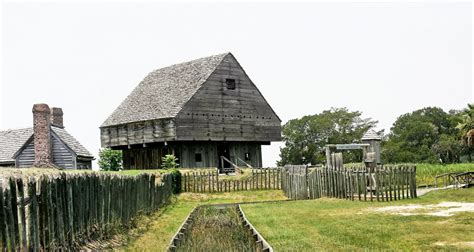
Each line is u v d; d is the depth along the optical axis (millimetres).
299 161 113500
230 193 39844
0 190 9117
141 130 51375
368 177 28203
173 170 40375
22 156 47188
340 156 29406
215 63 52594
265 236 16312
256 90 55562
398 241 14375
